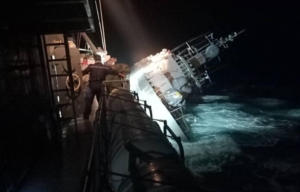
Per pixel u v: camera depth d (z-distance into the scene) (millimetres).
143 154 3572
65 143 5641
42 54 5379
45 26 5223
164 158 3492
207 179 7293
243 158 8648
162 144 3703
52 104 5793
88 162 2482
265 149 9492
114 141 4340
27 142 4023
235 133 11562
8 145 3180
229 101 20422
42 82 5328
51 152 5117
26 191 3648
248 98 21938
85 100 7914
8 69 3439
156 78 12367
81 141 5766
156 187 2736
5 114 3156
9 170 3168
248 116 15000
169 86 12164
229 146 9898
